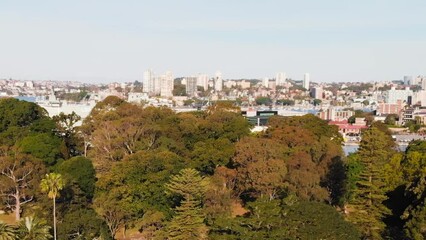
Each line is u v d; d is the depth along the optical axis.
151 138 95.88
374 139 82.19
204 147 91.50
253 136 99.62
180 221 66.25
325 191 76.19
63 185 63.12
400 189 68.75
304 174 75.56
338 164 83.00
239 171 81.31
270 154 81.50
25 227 57.06
